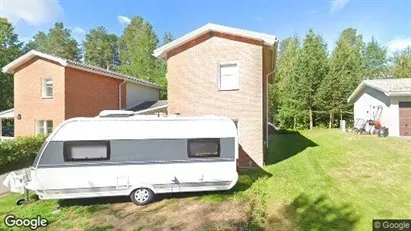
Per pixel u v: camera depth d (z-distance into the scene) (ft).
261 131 43.83
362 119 85.10
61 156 27.14
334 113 110.73
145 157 28.66
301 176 37.17
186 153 29.50
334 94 108.06
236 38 44.73
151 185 28.66
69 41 197.67
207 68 45.91
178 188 29.37
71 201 29.60
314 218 23.91
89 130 27.86
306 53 113.29
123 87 79.00
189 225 23.31
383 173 37.78
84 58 201.05
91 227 23.30
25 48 136.56
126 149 28.35
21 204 28.91
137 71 145.28
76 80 64.59
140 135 28.76
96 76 69.87
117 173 28.12
